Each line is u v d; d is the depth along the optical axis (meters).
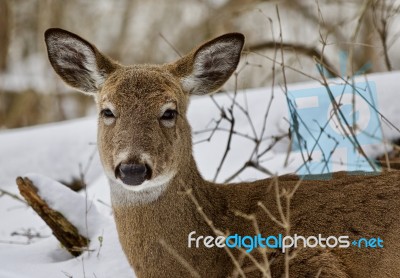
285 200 10.23
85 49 10.47
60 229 11.74
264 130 13.65
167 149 9.73
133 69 10.29
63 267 11.17
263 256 9.52
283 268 9.89
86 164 15.28
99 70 10.44
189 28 23.77
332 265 9.79
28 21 25.23
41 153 15.58
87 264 11.19
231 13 21.69
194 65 10.55
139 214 9.93
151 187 9.86
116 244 11.46
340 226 9.96
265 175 13.09
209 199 10.26
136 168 9.38
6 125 22.89
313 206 10.12
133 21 25.31
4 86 23.59
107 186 14.05
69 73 10.70
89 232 11.80
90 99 23.64
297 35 21.09
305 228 10.02
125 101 9.84
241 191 10.46
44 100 22.78
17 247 12.04
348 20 17.64
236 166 13.59
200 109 14.95
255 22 22.20
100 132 10.05
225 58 10.75
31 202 11.80
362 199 10.08
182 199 9.98
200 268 10.03
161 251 9.95
